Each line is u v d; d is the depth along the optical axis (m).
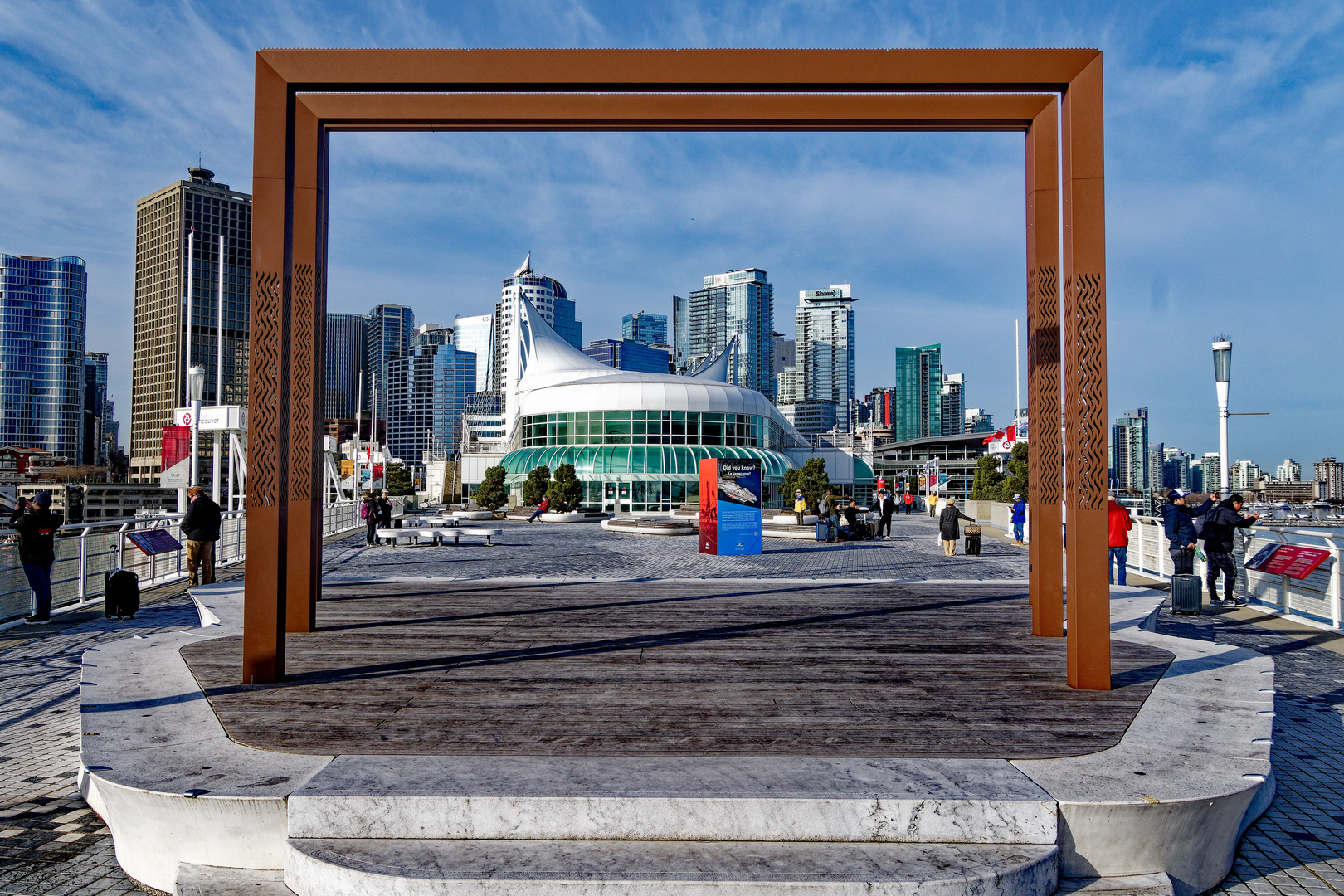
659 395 59.44
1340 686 8.20
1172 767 4.50
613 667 7.13
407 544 26.92
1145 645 8.12
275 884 3.90
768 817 3.94
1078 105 6.59
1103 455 6.40
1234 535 14.58
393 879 3.57
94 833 4.73
